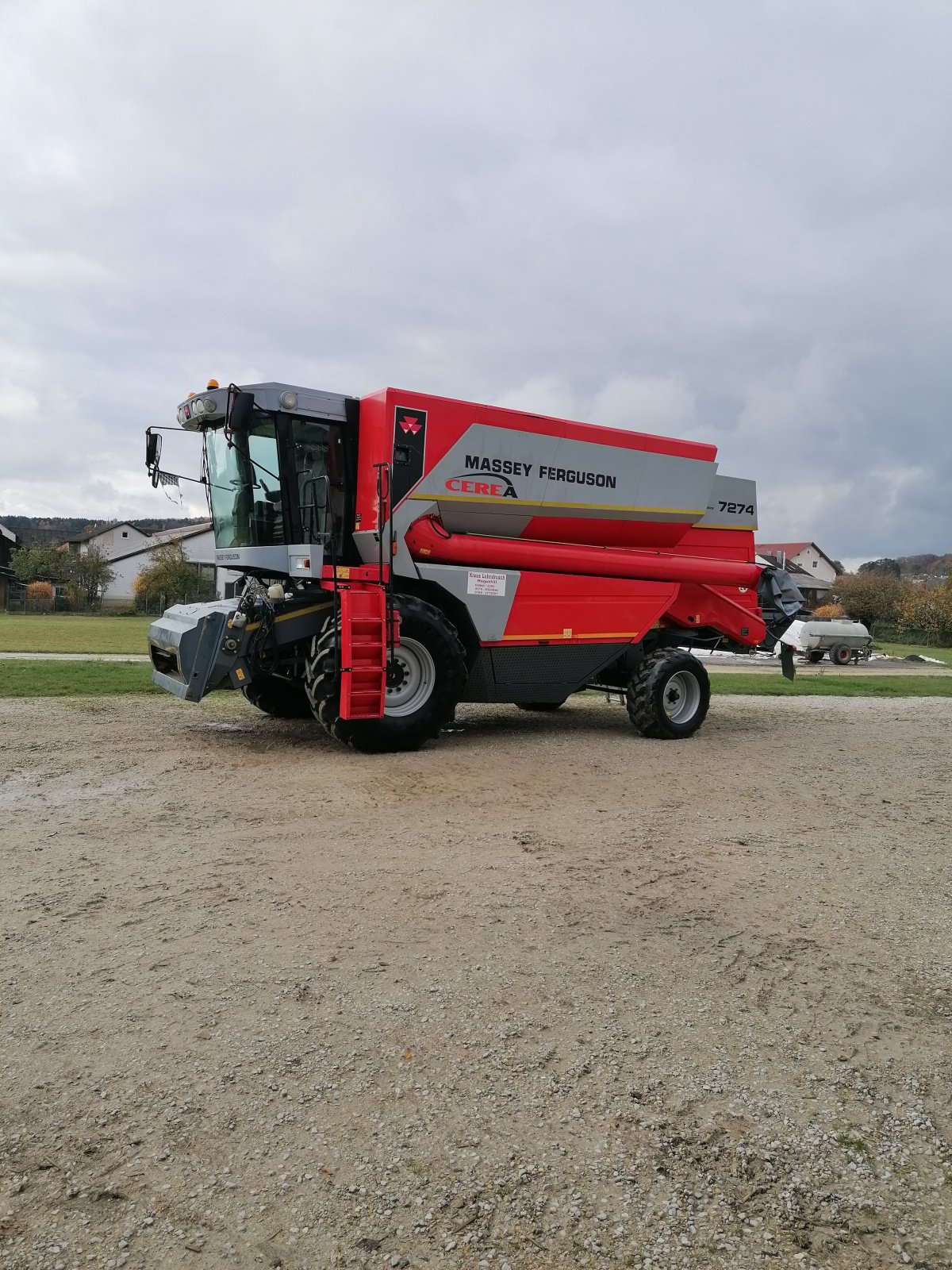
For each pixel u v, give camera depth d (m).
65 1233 2.14
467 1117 2.63
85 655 20.22
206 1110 2.62
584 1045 3.05
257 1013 3.19
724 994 3.49
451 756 8.36
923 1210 2.32
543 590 9.44
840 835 5.98
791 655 11.83
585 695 15.02
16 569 64.81
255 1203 2.26
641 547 10.41
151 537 79.81
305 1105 2.66
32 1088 2.70
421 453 8.59
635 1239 2.18
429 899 4.38
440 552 8.72
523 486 9.23
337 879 4.64
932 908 4.57
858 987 3.60
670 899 4.52
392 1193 2.31
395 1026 3.13
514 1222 2.22
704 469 10.62
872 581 63.38
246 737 9.15
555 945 3.88
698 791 7.19
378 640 8.10
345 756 8.20
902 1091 2.86
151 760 7.69
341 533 8.84
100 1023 3.09
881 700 15.90
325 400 8.63
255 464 8.58
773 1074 2.93
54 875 4.59
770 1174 2.43
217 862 4.88
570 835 5.64
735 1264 2.12
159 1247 2.11
